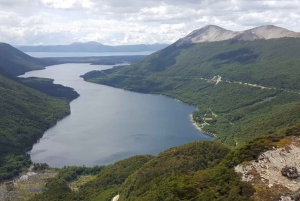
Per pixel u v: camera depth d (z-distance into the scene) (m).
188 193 92.62
